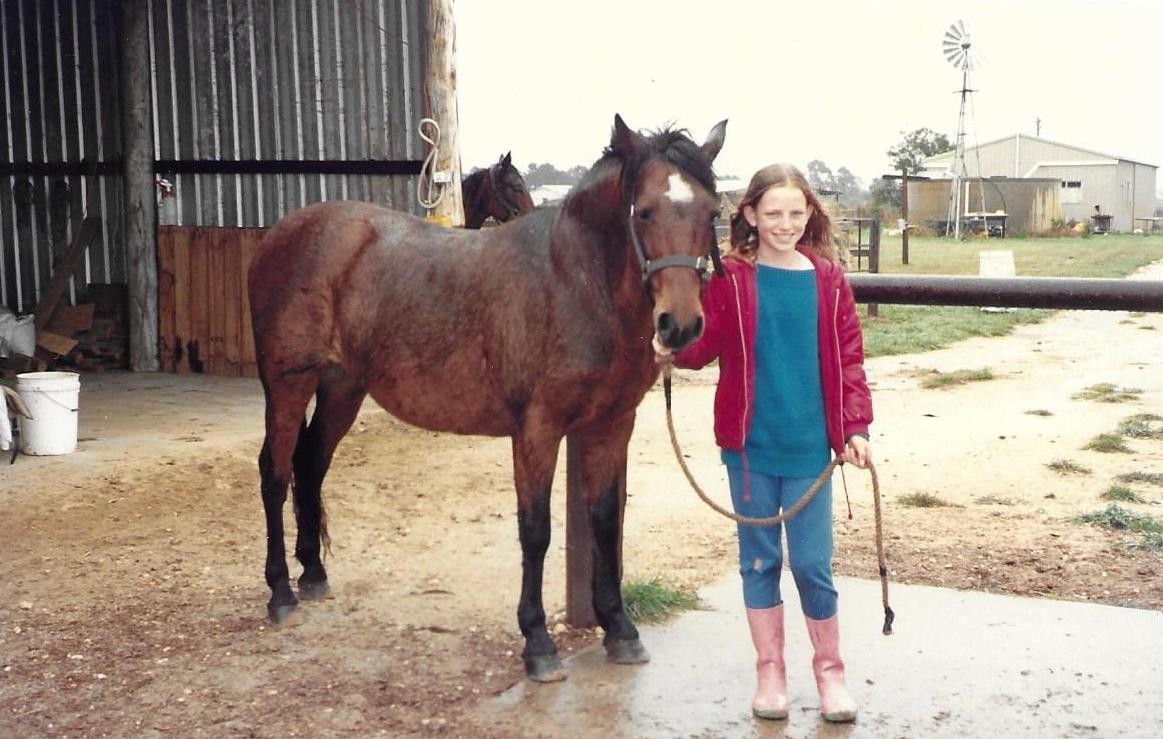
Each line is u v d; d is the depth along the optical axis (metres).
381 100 10.26
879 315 16.64
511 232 3.96
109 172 11.48
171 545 5.53
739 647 4.05
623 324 3.60
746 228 3.38
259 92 10.84
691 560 5.17
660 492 6.59
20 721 3.57
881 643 4.03
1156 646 3.98
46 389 7.07
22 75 11.78
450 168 9.05
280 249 4.48
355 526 5.88
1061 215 53.22
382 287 4.21
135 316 11.25
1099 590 4.68
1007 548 5.32
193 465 6.99
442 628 4.35
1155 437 8.13
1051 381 10.86
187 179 11.27
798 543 3.36
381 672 3.92
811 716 3.46
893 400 9.84
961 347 13.66
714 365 12.21
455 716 3.54
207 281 10.93
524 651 3.83
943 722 3.39
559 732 3.40
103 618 4.51
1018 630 4.14
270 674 3.91
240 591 4.86
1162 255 31.92
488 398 3.99
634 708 3.55
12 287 12.13
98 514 6.01
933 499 6.33
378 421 8.57
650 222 3.27
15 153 11.95
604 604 3.95
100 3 11.30
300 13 10.53
